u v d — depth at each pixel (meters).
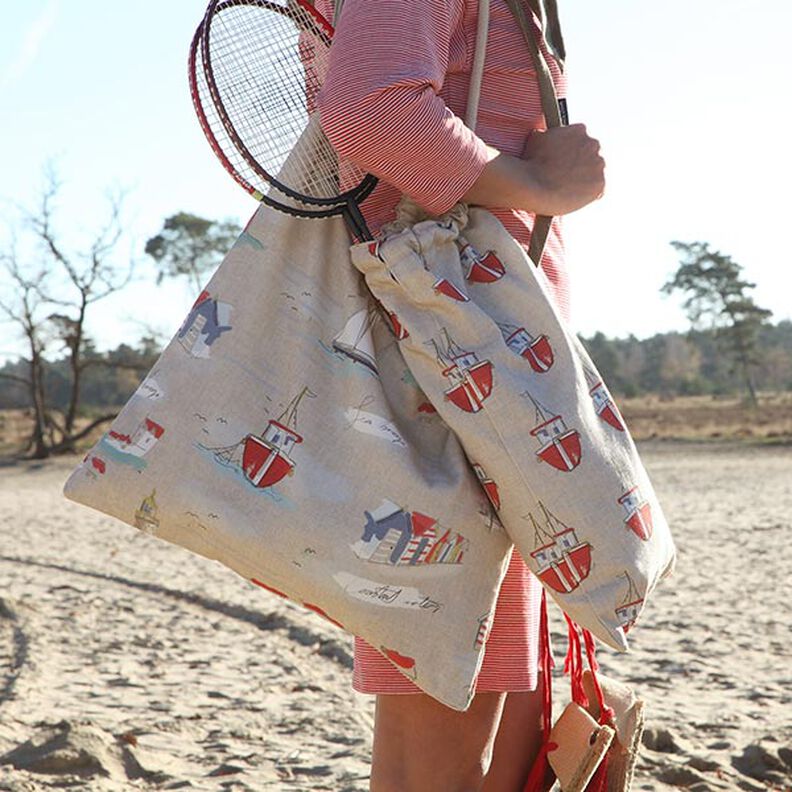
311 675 7.17
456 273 2.16
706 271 110.62
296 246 2.22
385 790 2.29
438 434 2.17
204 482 2.10
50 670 7.23
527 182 2.22
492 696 2.30
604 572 2.07
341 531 2.06
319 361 2.17
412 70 2.07
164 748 5.28
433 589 2.08
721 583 10.76
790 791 4.61
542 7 2.43
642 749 5.05
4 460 49.78
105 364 54.66
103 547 15.29
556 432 2.08
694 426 61.50
